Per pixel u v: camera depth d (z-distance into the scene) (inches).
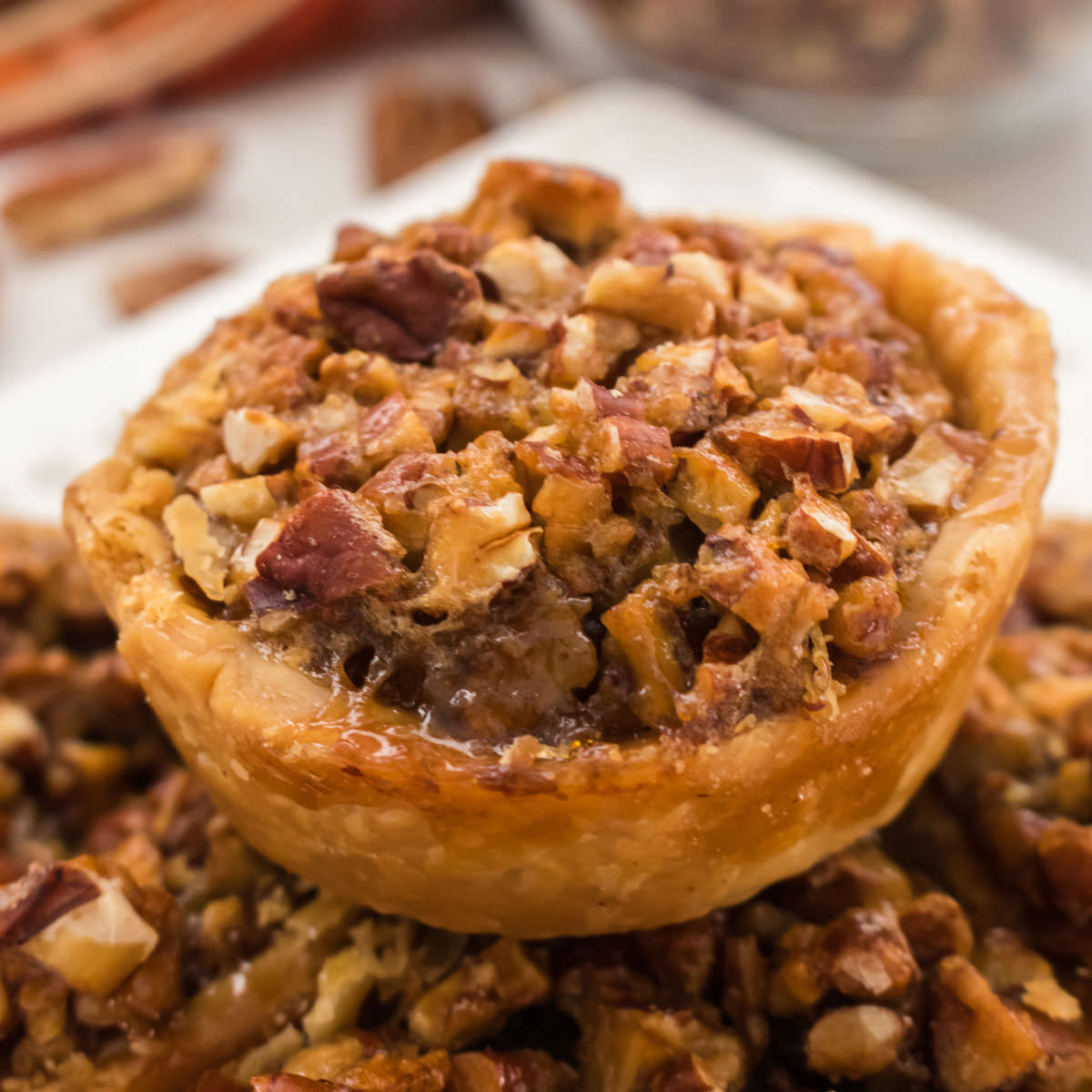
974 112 11.6
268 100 13.8
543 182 6.8
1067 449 8.2
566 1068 6.6
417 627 6.2
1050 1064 6.5
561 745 6.1
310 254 9.2
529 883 6.3
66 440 8.6
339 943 6.7
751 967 6.6
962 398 6.8
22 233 11.7
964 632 6.3
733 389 6.3
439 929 6.7
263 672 6.2
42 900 6.4
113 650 7.5
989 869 6.9
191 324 8.9
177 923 6.6
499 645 6.2
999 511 6.4
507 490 6.2
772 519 6.2
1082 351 8.5
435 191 9.4
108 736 7.4
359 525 6.2
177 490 6.6
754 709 6.2
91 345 10.0
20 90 13.0
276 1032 6.6
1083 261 11.1
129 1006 6.5
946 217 9.1
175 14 13.3
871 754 6.3
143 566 6.5
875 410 6.4
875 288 6.9
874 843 6.9
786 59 11.4
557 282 6.6
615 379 6.5
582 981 6.6
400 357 6.6
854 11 11.0
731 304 6.6
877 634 6.2
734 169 9.4
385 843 6.3
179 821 7.0
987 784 6.9
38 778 7.3
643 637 6.1
